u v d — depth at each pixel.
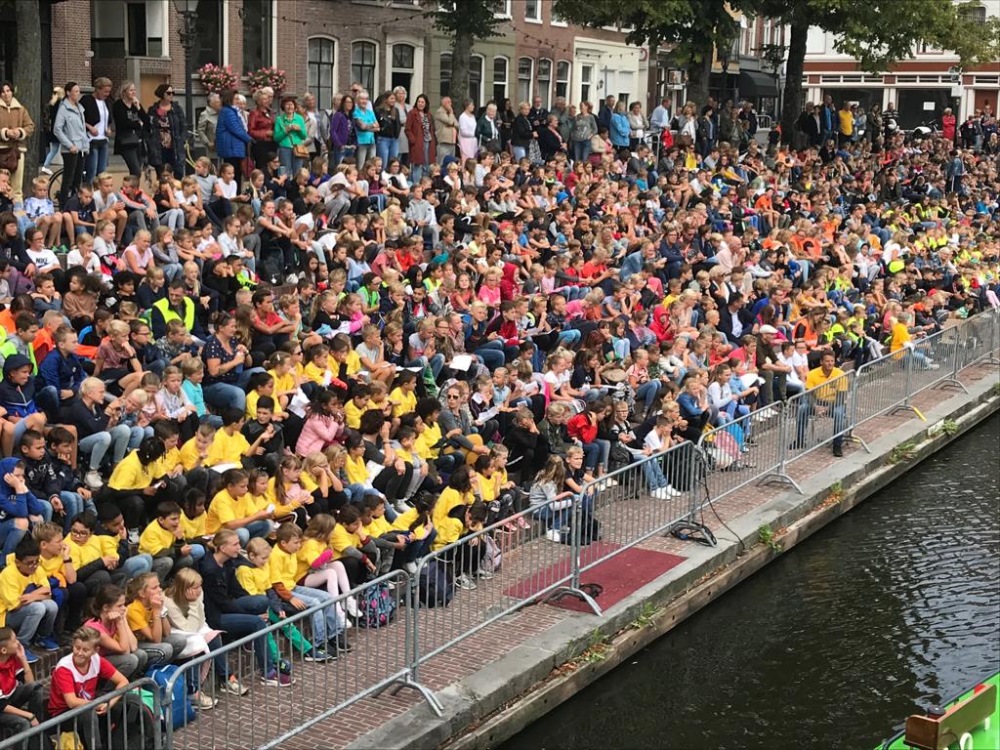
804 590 14.49
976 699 6.35
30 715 8.88
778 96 54.34
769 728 11.41
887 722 11.59
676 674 12.27
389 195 21.19
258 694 9.91
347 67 31.77
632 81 45.28
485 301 17.95
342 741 9.62
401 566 12.14
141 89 26.05
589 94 42.91
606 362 17.00
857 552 15.77
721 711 11.66
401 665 10.53
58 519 10.89
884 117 46.09
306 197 18.62
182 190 17.55
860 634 13.38
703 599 13.63
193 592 10.04
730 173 30.44
